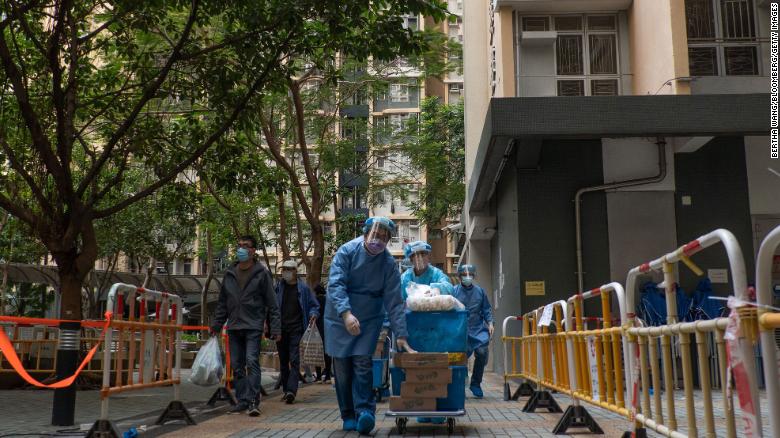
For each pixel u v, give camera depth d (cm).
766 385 261
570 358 661
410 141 2709
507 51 1608
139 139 1251
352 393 693
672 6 1310
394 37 1127
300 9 1079
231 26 1209
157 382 731
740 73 1430
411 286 714
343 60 2070
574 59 1633
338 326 674
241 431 700
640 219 1416
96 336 1647
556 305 709
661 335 407
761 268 268
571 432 661
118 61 1369
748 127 1198
